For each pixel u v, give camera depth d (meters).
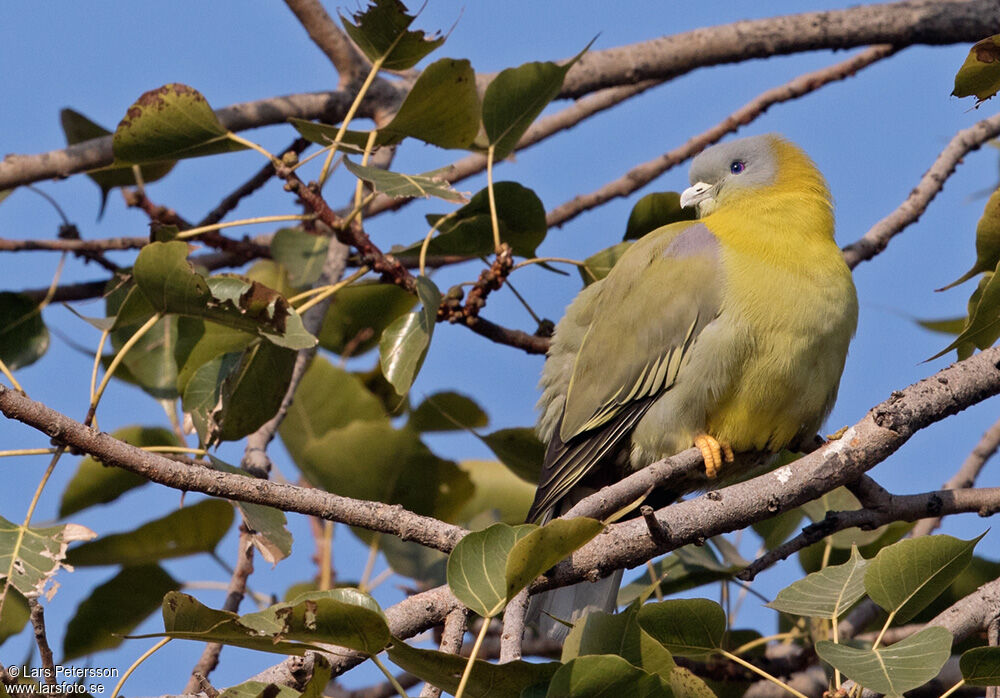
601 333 9.48
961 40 12.27
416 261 11.20
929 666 5.62
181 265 6.82
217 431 8.62
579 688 5.32
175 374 9.78
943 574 6.24
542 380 10.00
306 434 9.92
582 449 9.34
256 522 7.52
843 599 6.45
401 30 8.52
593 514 6.71
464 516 10.48
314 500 6.55
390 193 8.30
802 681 9.26
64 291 11.93
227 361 8.89
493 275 9.36
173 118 8.68
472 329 9.70
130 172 11.89
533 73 8.87
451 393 10.57
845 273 9.27
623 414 9.33
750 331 8.93
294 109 12.01
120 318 7.22
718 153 10.27
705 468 9.09
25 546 6.29
